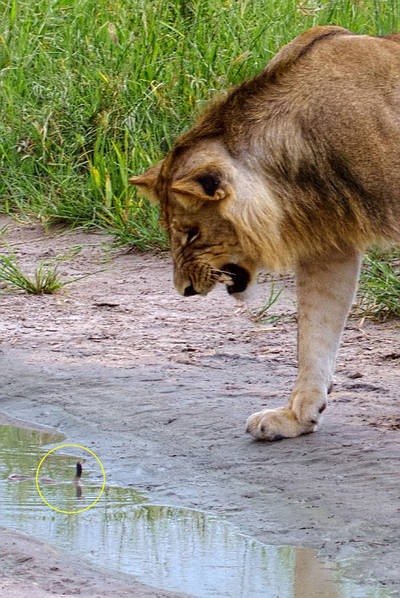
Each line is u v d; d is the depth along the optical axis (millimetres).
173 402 13258
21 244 21031
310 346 11852
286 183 11336
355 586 8648
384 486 10477
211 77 21594
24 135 23141
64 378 14406
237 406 12977
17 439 12742
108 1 24891
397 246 11742
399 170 11273
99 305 17703
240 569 9055
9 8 26297
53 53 24562
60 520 10320
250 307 17141
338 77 11391
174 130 21328
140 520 10281
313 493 10500
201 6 23516
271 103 11438
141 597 8289
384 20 21031
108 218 21125
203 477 11258
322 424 12125
